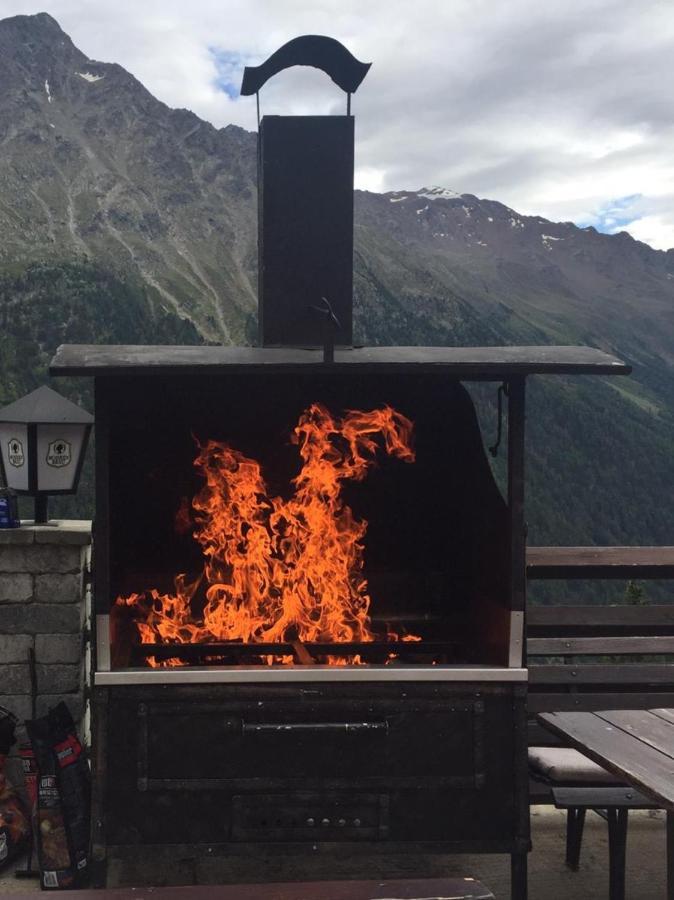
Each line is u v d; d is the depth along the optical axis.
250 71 2.66
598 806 2.32
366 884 1.66
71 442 3.06
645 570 3.11
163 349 2.47
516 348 2.53
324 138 2.56
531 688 3.03
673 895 2.05
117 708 2.24
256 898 1.60
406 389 2.95
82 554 2.96
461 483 2.97
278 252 2.56
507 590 2.36
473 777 2.30
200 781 2.24
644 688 3.06
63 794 2.61
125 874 2.70
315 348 2.56
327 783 2.27
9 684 2.93
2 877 2.70
